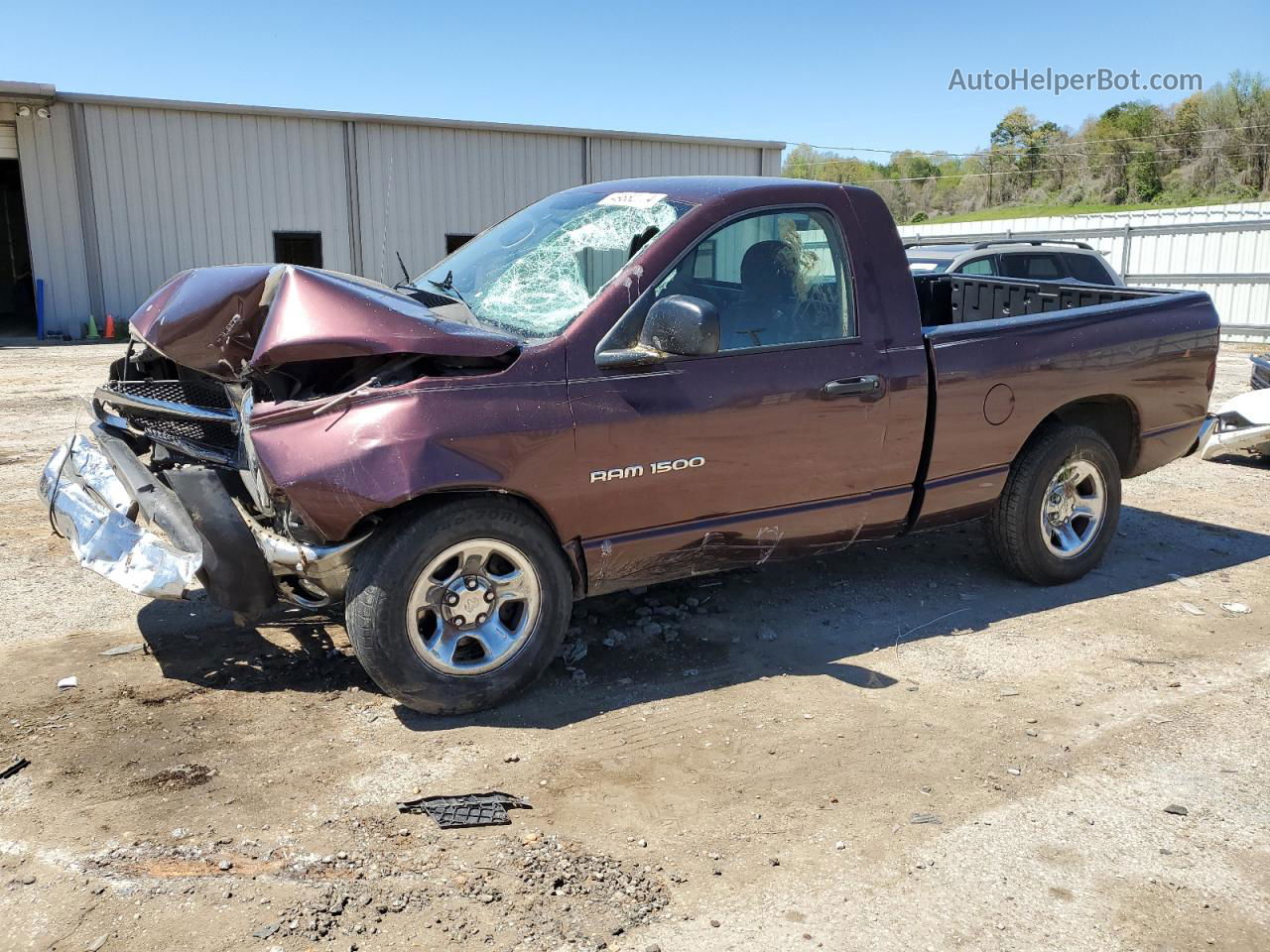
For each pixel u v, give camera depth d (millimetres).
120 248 21062
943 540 6383
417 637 3814
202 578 3758
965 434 4922
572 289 4328
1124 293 6195
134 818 3242
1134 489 7953
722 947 2754
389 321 3723
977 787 3570
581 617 4984
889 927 2846
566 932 2789
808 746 3828
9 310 25594
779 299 4465
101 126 20516
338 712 4000
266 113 21719
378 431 3633
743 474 4340
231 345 4270
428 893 2928
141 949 2666
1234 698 4293
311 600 3963
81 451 4520
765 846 3207
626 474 4059
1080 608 5301
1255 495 7785
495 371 3850
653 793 3486
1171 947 2787
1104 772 3693
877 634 4910
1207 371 5840
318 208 22719
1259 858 3199
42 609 5008
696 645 4723
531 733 3875
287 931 2750
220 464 4574
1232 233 19938
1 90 19062
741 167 27422
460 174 24031
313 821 3256
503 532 3889
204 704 4035
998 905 2949
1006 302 6988
